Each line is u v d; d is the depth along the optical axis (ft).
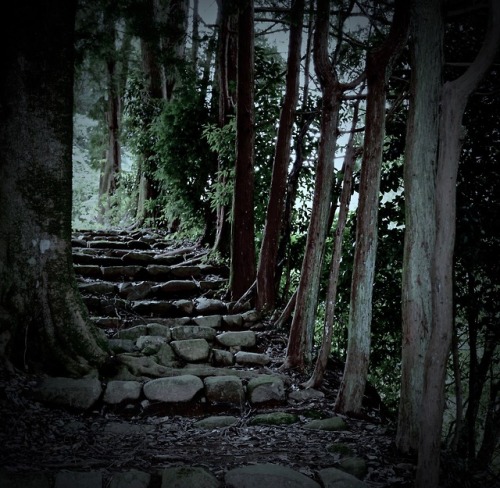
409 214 10.21
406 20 11.71
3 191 12.88
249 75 20.47
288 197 20.54
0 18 12.83
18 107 12.88
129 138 34.06
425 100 9.91
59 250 13.55
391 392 21.94
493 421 15.98
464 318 17.93
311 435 11.50
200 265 23.76
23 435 9.80
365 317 13.00
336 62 17.20
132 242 27.43
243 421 12.28
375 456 10.19
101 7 19.25
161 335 16.87
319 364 14.89
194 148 26.81
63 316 13.39
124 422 11.61
